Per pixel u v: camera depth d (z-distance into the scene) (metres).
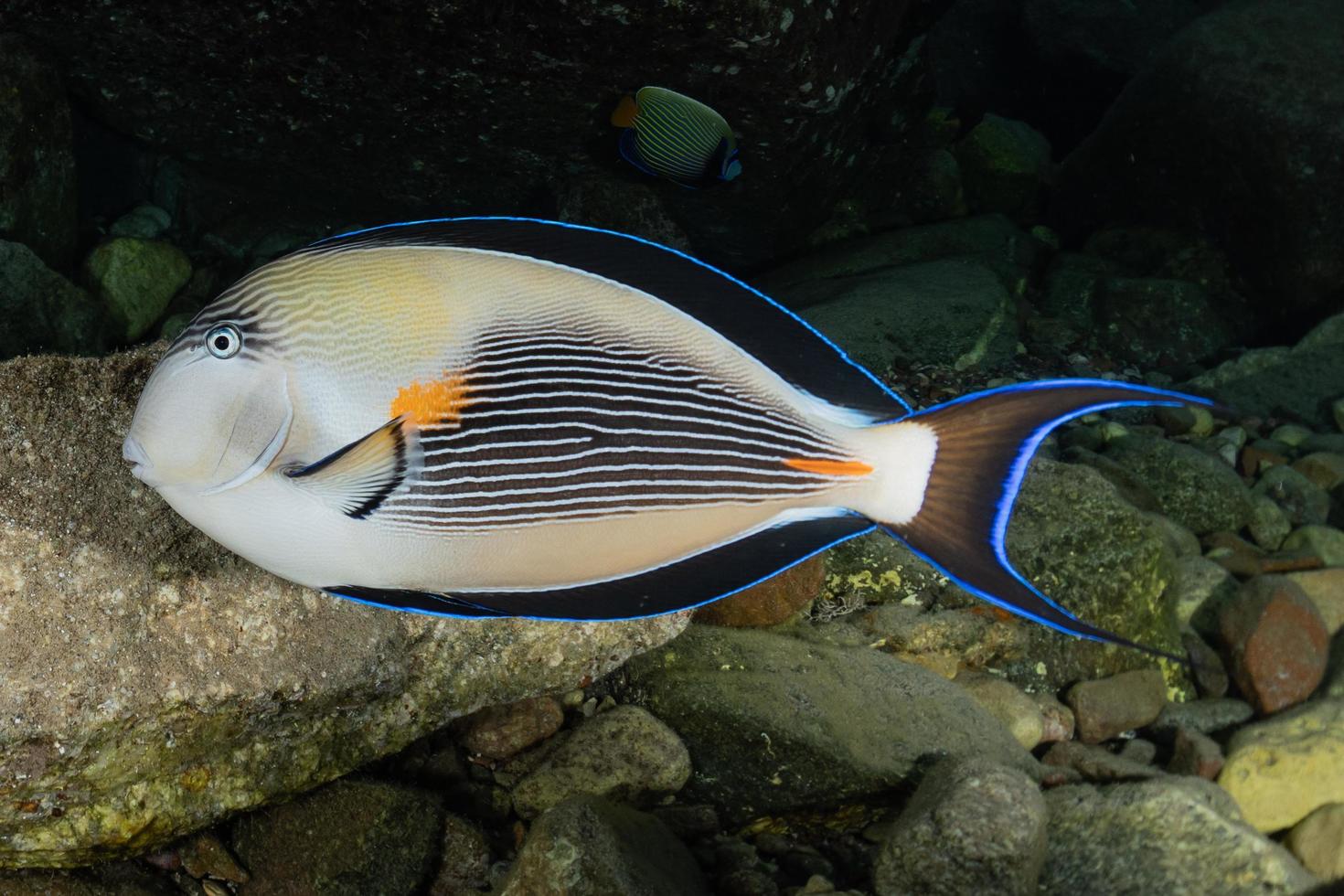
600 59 1.61
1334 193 2.14
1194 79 2.31
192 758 0.78
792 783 0.98
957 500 0.56
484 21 1.57
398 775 0.96
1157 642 1.27
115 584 0.76
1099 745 1.16
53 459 0.77
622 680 1.05
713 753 1.00
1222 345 2.19
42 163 1.68
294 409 0.55
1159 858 0.91
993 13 3.43
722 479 0.56
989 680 1.17
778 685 1.02
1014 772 0.88
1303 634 1.22
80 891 0.79
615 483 0.56
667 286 0.56
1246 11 2.38
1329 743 1.07
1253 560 1.45
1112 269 2.35
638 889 0.81
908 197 2.49
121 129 1.94
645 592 0.57
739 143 1.81
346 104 1.81
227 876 0.84
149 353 0.81
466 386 0.55
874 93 2.03
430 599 0.57
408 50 1.64
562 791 0.95
